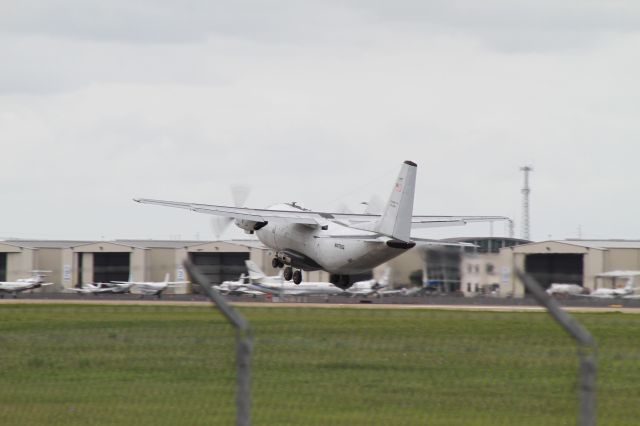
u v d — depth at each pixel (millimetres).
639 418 79375
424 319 180250
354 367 106125
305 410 79938
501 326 164375
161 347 124438
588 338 50469
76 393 89000
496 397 87000
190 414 79062
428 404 83250
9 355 117312
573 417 78375
